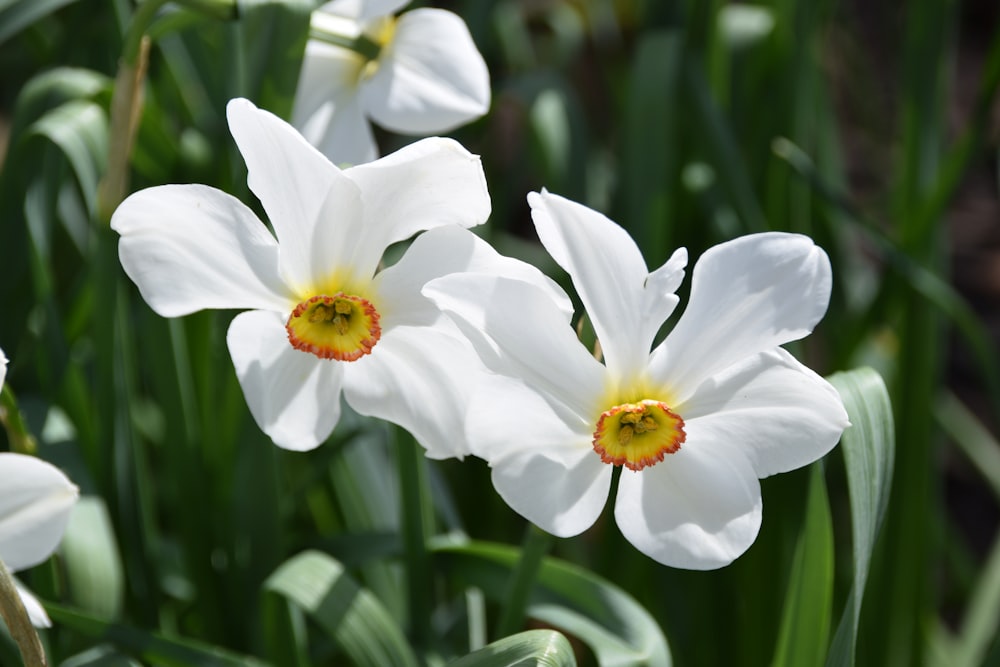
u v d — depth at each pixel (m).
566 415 0.62
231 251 0.63
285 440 0.63
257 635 0.75
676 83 0.85
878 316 0.95
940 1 0.92
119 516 0.75
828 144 1.08
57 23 1.15
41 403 0.76
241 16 0.68
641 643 0.69
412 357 0.63
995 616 0.99
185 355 0.76
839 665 0.65
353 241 0.63
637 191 0.83
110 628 0.69
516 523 1.05
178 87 0.82
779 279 0.62
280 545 0.74
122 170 0.69
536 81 0.98
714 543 0.62
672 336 0.63
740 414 0.63
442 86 0.69
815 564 0.68
